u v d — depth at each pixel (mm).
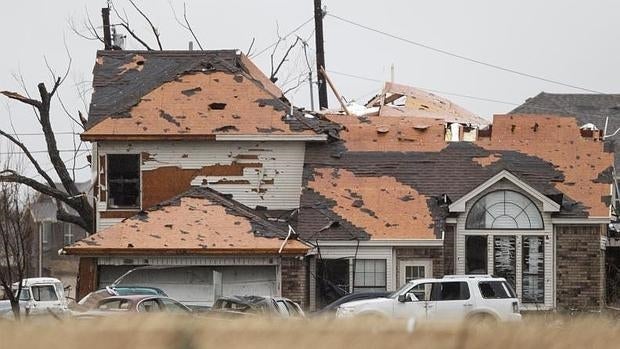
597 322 60906
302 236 121812
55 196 144125
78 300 118562
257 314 82375
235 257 117938
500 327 55750
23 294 109812
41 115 148625
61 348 49094
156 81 139125
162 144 130375
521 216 124625
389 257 121125
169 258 118438
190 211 123688
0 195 138500
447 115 162875
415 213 124188
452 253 124312
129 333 51281
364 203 126000
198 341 50062
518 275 123938
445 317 93562
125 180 130125
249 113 132375
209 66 137875
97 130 128625
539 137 136375
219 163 130750
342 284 121062
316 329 52875
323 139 130625
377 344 50438
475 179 129500
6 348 48781
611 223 139000
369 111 160375
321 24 168750
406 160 132500
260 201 130625
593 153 134125
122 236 119562
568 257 124312
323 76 167125
